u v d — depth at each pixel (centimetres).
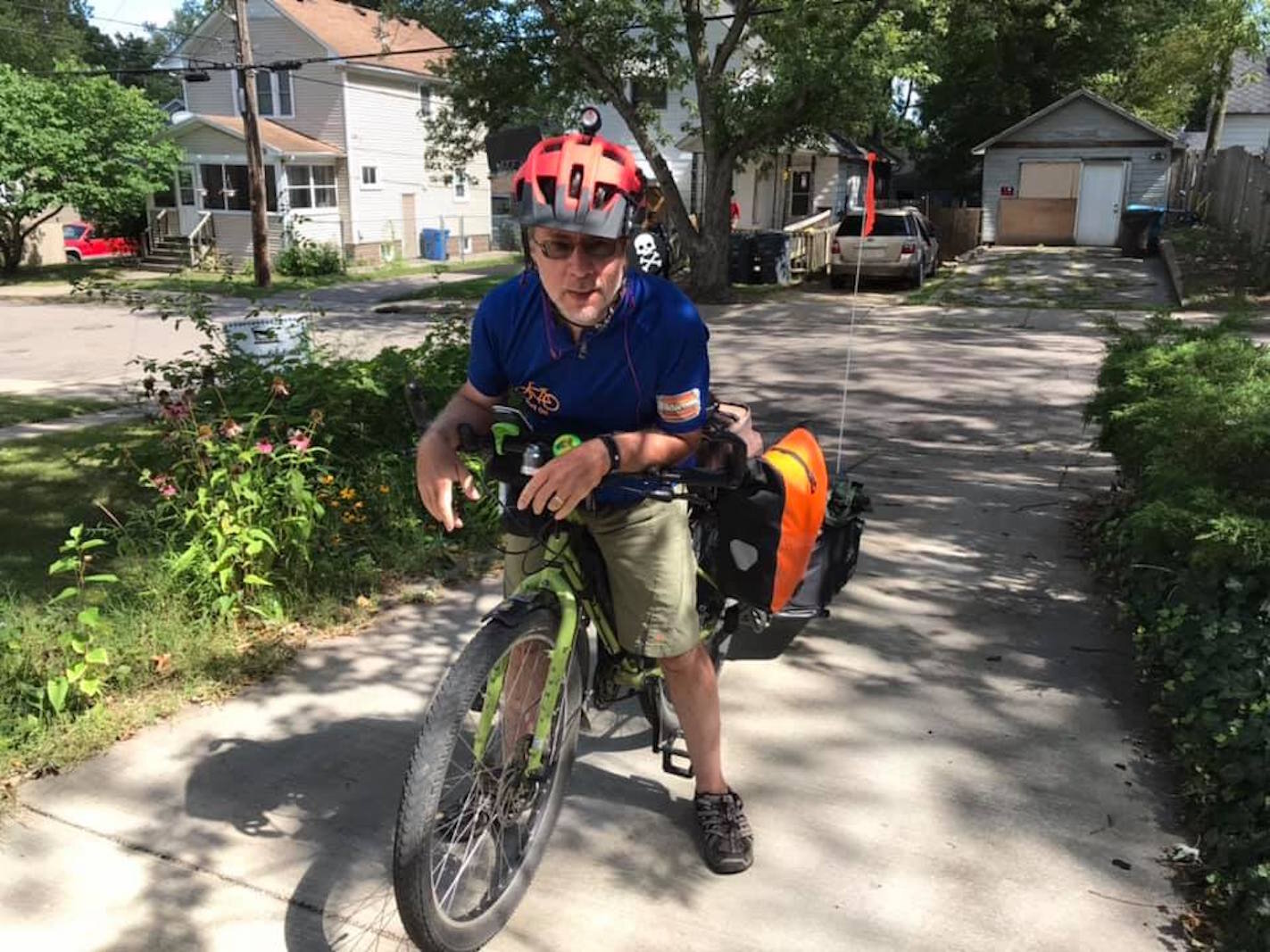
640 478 233
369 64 3209
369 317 1947
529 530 245
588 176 212
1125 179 2686
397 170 3462
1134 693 371
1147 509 384
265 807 303
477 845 250
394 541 499
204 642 396
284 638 414
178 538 466
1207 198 2708
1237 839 271
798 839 290
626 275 232
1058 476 670
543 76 1964
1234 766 288
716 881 273
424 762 214
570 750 276
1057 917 258
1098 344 1353
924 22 2036
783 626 428
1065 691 374
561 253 218
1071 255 2464
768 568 283
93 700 354
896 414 901
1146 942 249
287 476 457
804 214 3197
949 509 592
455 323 734
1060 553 515
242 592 427
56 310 2109
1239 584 345
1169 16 3384
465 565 495
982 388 1029
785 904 264
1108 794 310
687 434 239
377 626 430
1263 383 454
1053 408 924
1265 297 1661
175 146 3077
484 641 229
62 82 2919
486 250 4003
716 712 284
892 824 296
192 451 472
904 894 267
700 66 1897
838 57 1712
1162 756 331
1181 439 428
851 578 481
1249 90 3669
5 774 315
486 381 254
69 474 691
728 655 401
